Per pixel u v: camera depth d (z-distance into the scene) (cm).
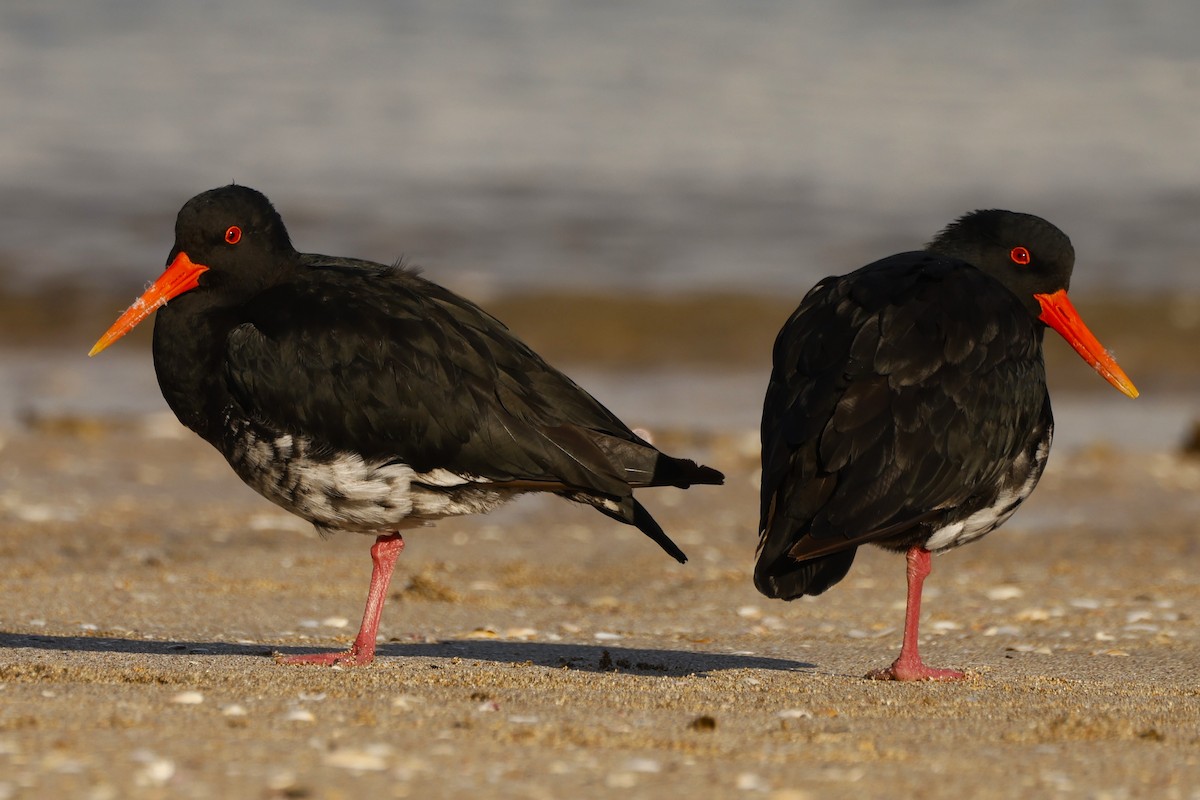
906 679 948
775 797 645
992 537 1555
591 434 961
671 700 834
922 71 4359
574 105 4059
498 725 750
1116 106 4050
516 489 968
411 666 960
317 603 1234
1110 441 2130
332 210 3281
